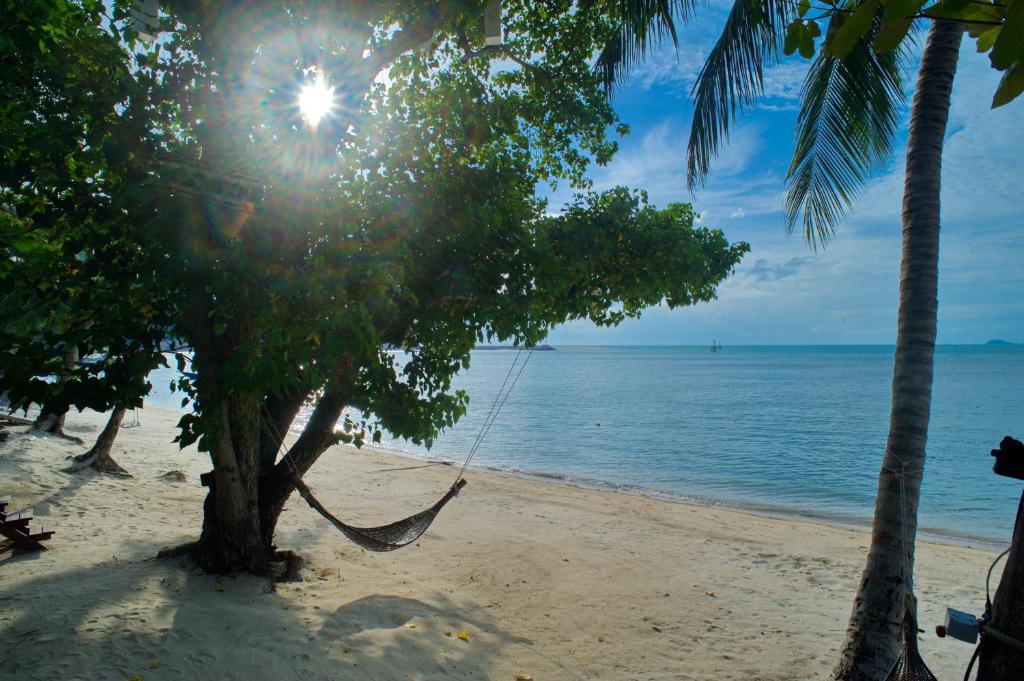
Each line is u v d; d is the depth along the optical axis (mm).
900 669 4102
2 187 4863
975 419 34750
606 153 7957
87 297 4676
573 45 7672
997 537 13688
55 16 4613
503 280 6793
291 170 5020
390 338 7164
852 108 6766
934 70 5277
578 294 7293
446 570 8547
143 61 4926
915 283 5281
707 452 24359
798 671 6102
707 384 68125
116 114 4898
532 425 32688
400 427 6926
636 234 7227
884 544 5242
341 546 9062
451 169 6156
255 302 4469
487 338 6867
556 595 7844
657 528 12133
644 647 6441
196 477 13289
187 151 5008
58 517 8773
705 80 7340
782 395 52750
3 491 9664
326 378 5094
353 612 6152
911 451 5211
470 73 6590
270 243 4949
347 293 4699
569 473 20031
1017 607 1998
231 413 6191
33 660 4453
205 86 5070
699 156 7641
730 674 5941
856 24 1590
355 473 16844
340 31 5469
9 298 4578
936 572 10000
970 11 1521
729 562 9992
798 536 12062
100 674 4355
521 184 6887
